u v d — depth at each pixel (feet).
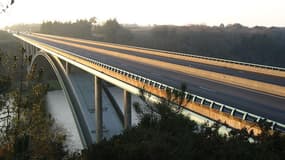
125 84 116.06
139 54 230.68
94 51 251.60
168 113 41.27
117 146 35.94
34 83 44.39
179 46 565.94
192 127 40.91
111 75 132.98
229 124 59.67
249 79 118.83
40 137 43.73
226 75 128.98
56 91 342.64
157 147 32.45
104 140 41.22
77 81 211.82
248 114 55.06
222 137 36.35
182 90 43.16
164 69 149.28
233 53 493.36
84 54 222.69
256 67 150.92
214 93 93.20
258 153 29.86
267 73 140.05
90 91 200.75
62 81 225.15
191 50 541.75
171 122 39.78
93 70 159.43
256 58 458.09
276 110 72.90
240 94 92.22
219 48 527.40
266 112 70.69
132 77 107.65
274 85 105.29
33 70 44.52
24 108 42.09
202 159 30.89
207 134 36.65
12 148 36.76
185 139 33.99
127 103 128.57
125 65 162.81
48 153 43.39
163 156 31.37
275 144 31.96
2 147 38.09
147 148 32.83
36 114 43.04
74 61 193.57
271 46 477.77
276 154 29.96
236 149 30.68
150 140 36.06
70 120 227.20
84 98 193.06
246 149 30.55
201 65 166.91
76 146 167.84
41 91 43.75
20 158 36.11
